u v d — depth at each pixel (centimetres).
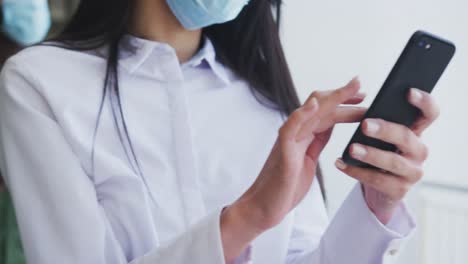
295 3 215
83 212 80
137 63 91
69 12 223
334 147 213
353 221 87
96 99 87
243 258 76
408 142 73
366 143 75
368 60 216
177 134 91
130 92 91
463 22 213
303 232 100
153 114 91
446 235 212
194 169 90
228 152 96
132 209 85
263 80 103
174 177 90
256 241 94
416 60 72
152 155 89
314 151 80
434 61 73
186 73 98
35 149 81
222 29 103
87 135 85
